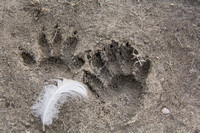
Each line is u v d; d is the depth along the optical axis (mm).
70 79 411
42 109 402
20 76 413
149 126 400
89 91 411
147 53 418
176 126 402
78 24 427
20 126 400
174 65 419
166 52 422
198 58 424
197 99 412
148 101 406
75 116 402
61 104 404
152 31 427
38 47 422
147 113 404
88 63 413
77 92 407
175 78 416
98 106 405
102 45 418
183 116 405
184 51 425
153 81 411
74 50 419
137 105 406
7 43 422
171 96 410
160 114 404
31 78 412
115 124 400
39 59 419
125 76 415
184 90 413
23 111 404
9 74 413
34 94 408
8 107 405
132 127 399
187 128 402
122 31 424
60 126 400
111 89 412
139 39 422
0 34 425
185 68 420
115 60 417
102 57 416
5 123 400
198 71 420
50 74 415
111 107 405
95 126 399
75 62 417
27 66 417
